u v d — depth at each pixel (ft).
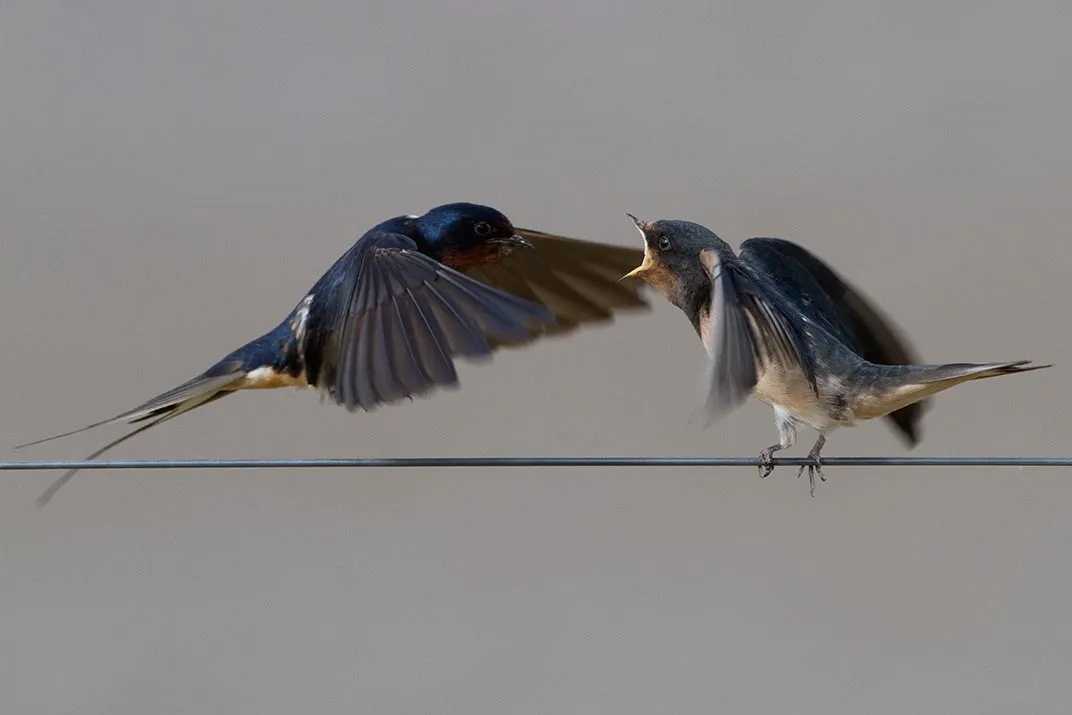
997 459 33.50
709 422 29.32
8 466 31.78
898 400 35.53
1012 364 34.45
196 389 34.71
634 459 32.19
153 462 31.65
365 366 29.71
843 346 35.94
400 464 31.19
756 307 32.27
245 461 31.83
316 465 31.48
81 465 32.22
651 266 36.52
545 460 31.48
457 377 29.35
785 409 36.14
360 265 31.83
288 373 34.91
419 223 36.06
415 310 30.53
